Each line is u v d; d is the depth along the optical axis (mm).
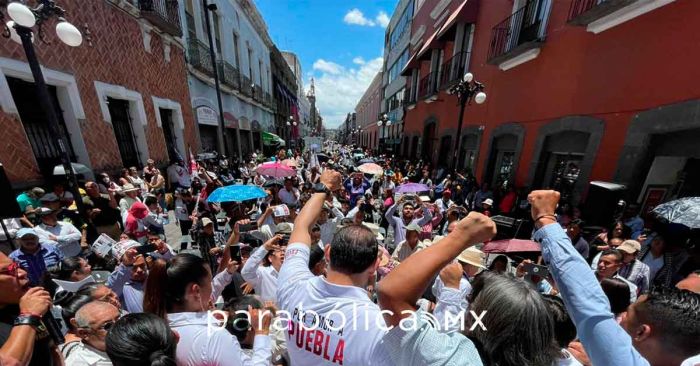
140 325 1116
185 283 1469
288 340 1014
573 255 912
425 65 15930
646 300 1175
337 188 1415
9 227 3803
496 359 862
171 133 10328
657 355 1102
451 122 12117
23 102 5098
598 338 812
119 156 7082
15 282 1393
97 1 6566
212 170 10844
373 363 729
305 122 66125
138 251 2635
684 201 2963
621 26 4785
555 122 6297
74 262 2508
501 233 5004
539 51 6875
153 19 8492
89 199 4594
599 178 5129
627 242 3162
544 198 1047
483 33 9750
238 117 17719
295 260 1150
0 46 4488
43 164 5359
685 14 3826
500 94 8695
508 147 8477
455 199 8000
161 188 7520
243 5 18547
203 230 4109
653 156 4402
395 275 680
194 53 11711
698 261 2998
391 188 6340
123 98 7457
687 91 3799
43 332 1339
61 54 5582
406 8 21203
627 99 4672
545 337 862
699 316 1027
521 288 933
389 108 27031
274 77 30516
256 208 6508
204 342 1277
